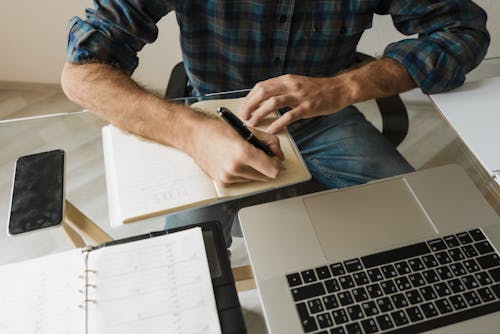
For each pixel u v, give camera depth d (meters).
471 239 0.52
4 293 0.47
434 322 0.45
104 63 0.71
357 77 0.74
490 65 0.78
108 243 0.51
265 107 0.66
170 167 0.58
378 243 0.51
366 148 0.88
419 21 0.82
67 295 0.47
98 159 0.61
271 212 0.54
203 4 0.77
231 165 0.55
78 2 1.43
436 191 0.57
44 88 1.72
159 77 1.62
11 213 0.55
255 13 0.77
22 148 0.67
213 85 0.94
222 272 0.49
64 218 0.55
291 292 0.47
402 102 0.84
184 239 0.51
